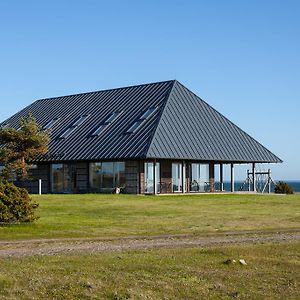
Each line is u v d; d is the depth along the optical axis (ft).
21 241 57.62
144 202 106.93
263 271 42.52
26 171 146.72
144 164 136.36
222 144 146.82
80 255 47.83
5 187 70.49
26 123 146.41
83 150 141.38
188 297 35.91
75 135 150.82
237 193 145.28
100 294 35.83
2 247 53.26
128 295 35.63
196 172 148.66
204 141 143.13
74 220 76.33
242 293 36.81
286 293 36.96
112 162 139.95
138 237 61.67
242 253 49.44
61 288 36.52
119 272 40.73
